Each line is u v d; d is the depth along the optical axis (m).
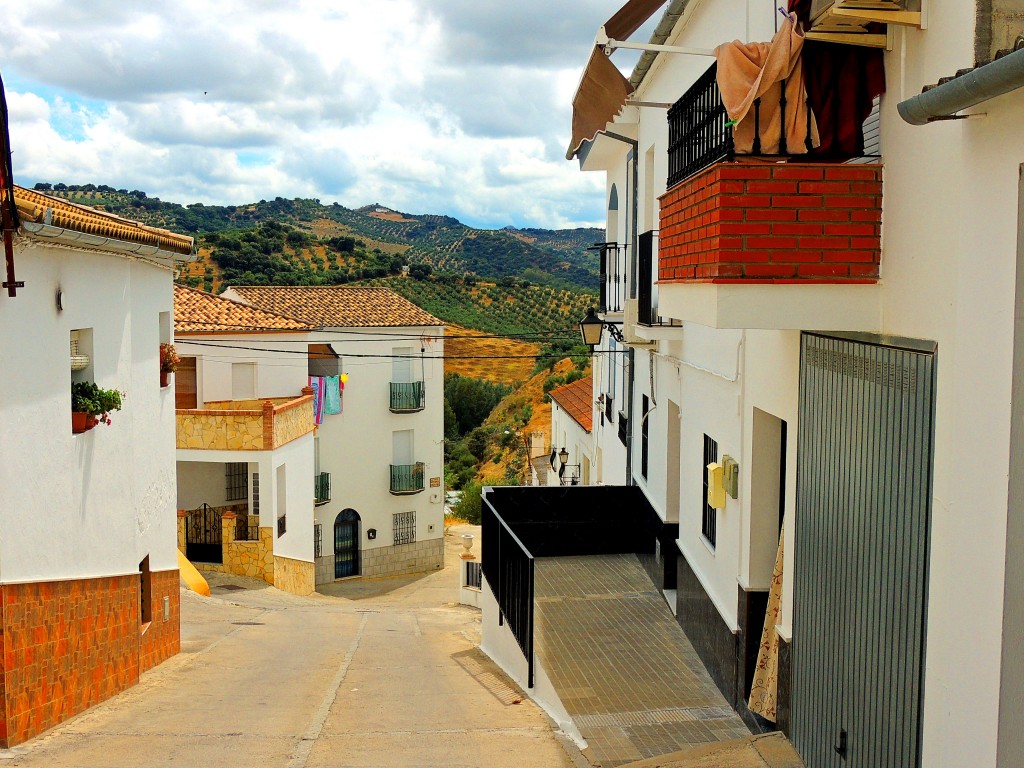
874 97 5.13
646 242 10.85
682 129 6.20
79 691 7.88
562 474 22.80
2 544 6.55
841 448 5.43
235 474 21.45
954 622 4.17
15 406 6.81
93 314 8.63
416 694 8.70
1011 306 3.79
